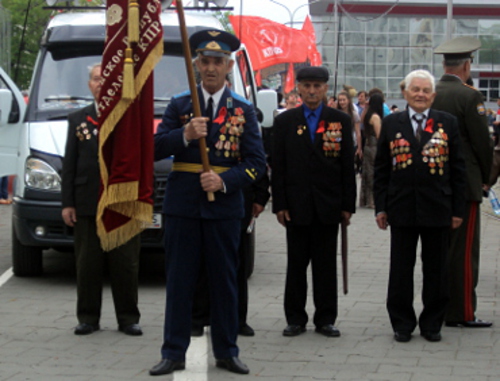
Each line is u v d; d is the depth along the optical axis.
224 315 5.71
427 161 6.51
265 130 9.82
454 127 6.60
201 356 6.13
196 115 5.46
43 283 8.84
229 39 5.63
